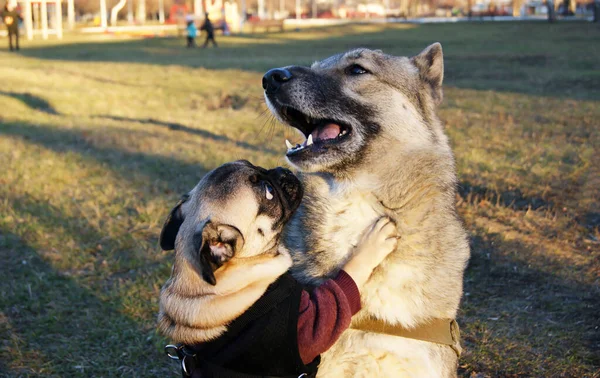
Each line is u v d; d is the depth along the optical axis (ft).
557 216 23.93
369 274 10.90
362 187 11.70
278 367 10.09
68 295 18.25
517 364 15.11
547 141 35.06
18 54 95.71
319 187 12.03
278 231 11.12
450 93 51.90
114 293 18.04
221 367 10.12
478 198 25.89
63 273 19.60
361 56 12.37
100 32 162.20
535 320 16.99
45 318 16.90
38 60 84.69
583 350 15.57
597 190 26.81
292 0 295.69
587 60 73.82
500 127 38.60
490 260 20.26
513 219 23.57
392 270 11.05
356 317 11.03
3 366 14.87
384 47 94.84
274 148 34.12
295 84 12.14
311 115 12.11
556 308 17.56
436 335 11.08
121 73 68.39
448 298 11.43
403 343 10.89
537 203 25.43
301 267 11.77
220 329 10.09
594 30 131.03
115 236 22.22
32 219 23.62
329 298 10.41
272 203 11.02
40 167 30.60
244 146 34.73
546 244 21.47
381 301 10.98
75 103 50.60
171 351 13.14
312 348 10.09
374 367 10.83
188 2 224.94
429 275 11.21
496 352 15.58
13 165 30.78
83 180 28.81
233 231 10.21
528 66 70.59
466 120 40.52
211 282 9.59
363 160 11.81
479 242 21.40
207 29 111.65
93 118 44.04
